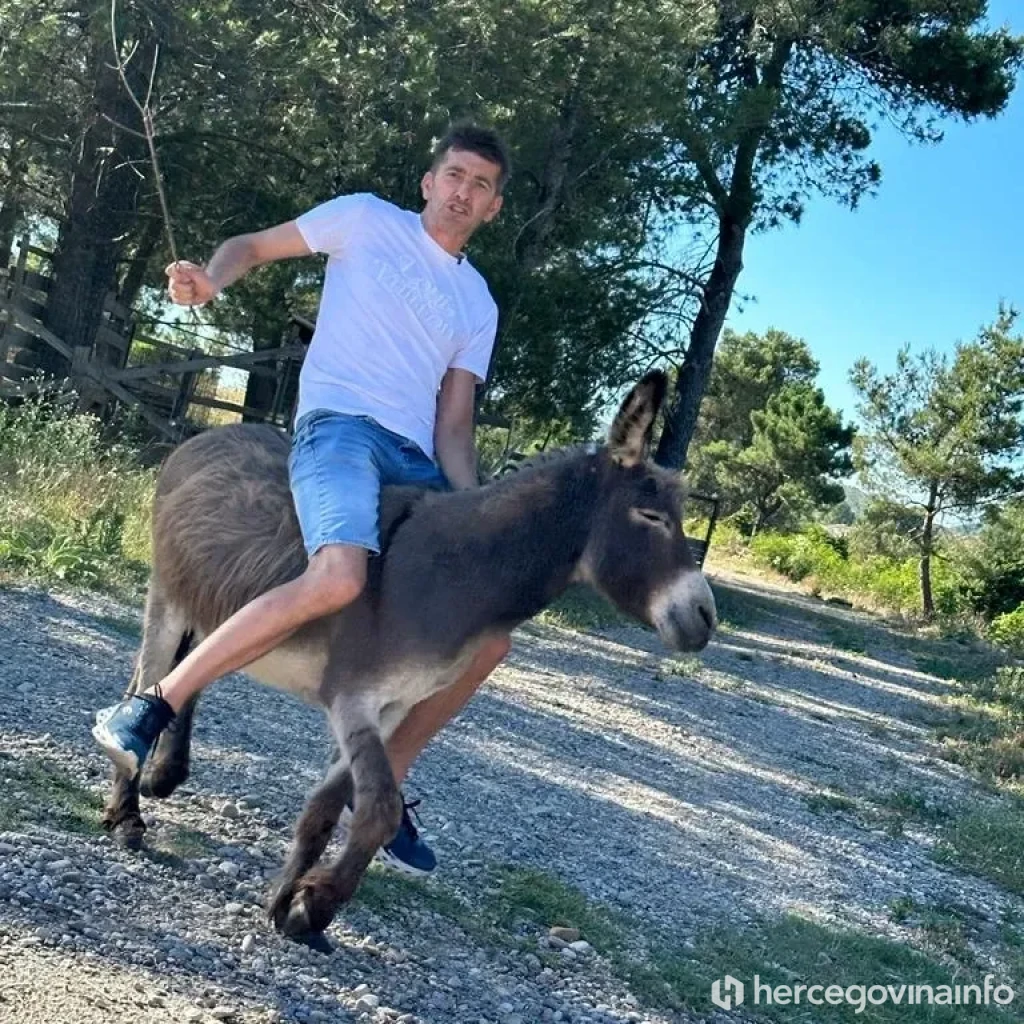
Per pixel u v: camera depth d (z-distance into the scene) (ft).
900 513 122.62
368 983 13.58
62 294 57.16
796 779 35.19
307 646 13.75
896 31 84.28
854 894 24.80
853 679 64.80
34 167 61.82
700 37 61.93
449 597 13.46
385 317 14.70
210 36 47.09
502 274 58.08
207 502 14.84
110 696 21.97
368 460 14.08
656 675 47.52
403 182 55.67
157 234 64.90
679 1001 16.44
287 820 17.93
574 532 13.88
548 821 23.27
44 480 39.11
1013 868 30.14
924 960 21.18
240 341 82.53
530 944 16.55
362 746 13.10
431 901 16.85
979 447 117.19
